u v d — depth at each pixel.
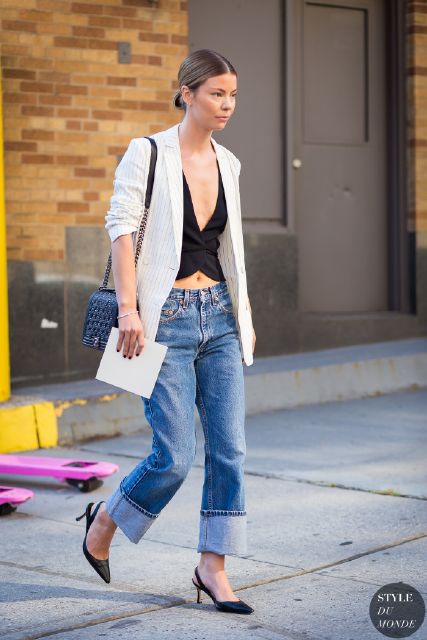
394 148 17.05
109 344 6.73
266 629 6.62
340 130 16.73
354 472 10.90
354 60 16.83
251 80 15.79
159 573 7.79
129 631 6.58
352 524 9.05
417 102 16.84
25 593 7.32
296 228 16.33
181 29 14.60
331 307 16.73
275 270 15.66
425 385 15.79
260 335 15.54
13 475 11.01
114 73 14.13
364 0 16.77
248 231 15.54
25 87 13.58
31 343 13.60
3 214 12.59
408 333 16.97
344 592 7.31
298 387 14.48
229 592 6.98
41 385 13.66
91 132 14.00
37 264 13.66
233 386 6.96
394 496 9.95
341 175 16.75
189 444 6.84
